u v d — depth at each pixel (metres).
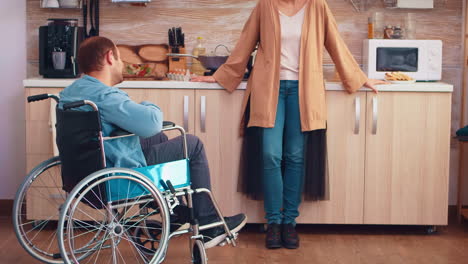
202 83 3.44
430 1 3.82
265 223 3.55
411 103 3.45
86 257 2.94
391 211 3.52
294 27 3.21
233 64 3.36
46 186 3.52
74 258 2.38
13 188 3.99
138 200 2.55
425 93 3.45
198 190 2.69
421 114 3.46
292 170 3.30
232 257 3.12
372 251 3.24
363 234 3.57
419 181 3.50
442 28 3.91
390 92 3.45
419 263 3.04
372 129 3.46
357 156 3.48
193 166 2.79
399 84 3.46
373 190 3.51
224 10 3.90
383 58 3.64
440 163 3.49
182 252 3.19
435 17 3.90
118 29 3.91
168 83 3.45
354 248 3.29
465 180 4.01
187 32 3.92
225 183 3.52
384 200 3.52
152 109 2.50
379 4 3.89
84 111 2.41
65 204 2.32
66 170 2.53
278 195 3.28
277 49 3.21
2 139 3.96
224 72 3.39
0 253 3.14
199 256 2.77
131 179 2.45
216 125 3.47
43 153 3.51
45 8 3.89
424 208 3.52
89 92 2.50
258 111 3.22
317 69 3.23
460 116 3.95
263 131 3.24
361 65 3.91
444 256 3.16
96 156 2.43
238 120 3.46
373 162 3.49
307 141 3.38
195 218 2.82
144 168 2.56
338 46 3.31
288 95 3.25
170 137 3.50
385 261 3.07
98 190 2.44
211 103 3.46
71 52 3.59
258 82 3.24
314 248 3.28
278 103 3.24
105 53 2.57
